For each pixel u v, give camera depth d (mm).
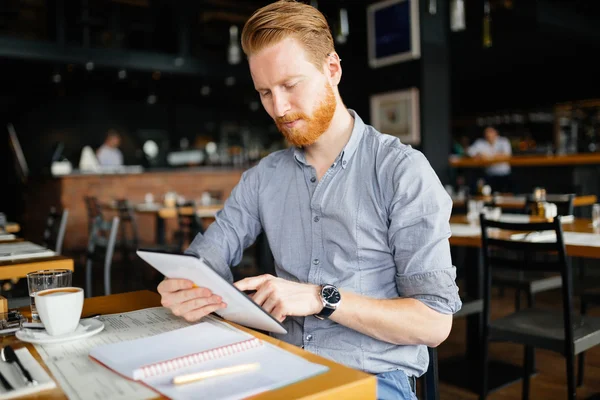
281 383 692
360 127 1207
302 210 1232
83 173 7707
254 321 992
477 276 2861
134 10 9375
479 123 13352
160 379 718
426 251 1060
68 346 884
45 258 1915
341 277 1160
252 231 1377
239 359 788
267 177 1315
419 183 1095
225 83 10180
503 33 8266
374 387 716
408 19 6648
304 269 1218
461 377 2705
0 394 671
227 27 9922
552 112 12070
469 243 2531
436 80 6707
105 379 728
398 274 1104
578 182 6879
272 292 991
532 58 10297
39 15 9172
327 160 1217
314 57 1099
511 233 2572
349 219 1151
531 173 7355
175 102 11883
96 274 5578
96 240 3342
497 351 3113
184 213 4309
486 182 7730
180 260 892
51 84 10234
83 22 8531
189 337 894
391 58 6918
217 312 1070
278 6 1106
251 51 1103
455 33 8789
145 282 5090
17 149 9578
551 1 7547
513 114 12719
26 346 888
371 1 7121
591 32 8250
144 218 7523
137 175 7633
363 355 1097
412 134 6777
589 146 9758
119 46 9656
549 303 4133
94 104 10977
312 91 1105
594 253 2062
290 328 1194
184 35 8984
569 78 10859
